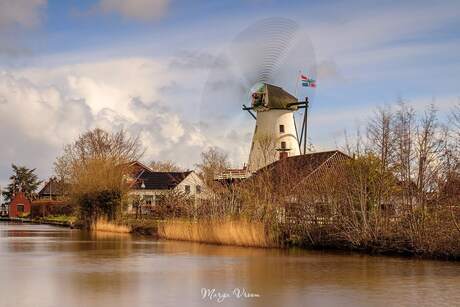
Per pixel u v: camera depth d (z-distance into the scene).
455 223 35.97
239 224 46.41
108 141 86.12
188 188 90.94
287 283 27.95
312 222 44.41
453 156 39.69
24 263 35.91
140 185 100.25
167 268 33.19
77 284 27.67
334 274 30.59
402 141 41.84
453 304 23.19
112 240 54.97
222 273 31.06
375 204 41.91
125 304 23.19
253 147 73.62
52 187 142.38
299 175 49.09
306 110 75.75
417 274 30.61
